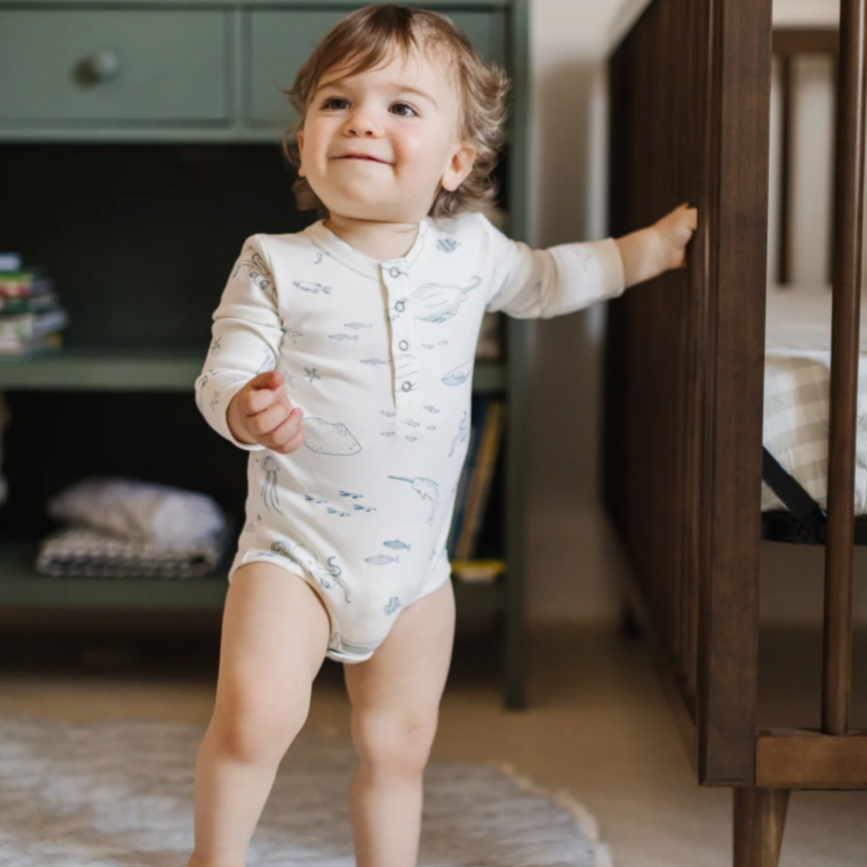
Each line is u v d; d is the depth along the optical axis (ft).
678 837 3.89
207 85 4.79
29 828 3.89
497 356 5.14
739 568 3.00
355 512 3.14
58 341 5.80
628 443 5.18
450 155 3.19
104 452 6.35
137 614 6.31
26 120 4.82
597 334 6.19
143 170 6.12
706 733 3.05
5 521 6.36
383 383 3.12
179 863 3.67
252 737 2.92
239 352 3.10
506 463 5.02
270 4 4.73
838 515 3.00
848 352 2.93
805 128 6.04
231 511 6.22
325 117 3.05
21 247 6.19
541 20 6.01
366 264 3.14
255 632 3.02
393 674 3.33
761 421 2.96
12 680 5.54
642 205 4.64
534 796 4.14
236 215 6.14
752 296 2.94
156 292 6.21
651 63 4.37
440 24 3.21
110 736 4.67
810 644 5.62
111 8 4.76
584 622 6.36
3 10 4.77
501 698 5.30
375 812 3.36
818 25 5.84
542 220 6.11
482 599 5.11
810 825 3.96
